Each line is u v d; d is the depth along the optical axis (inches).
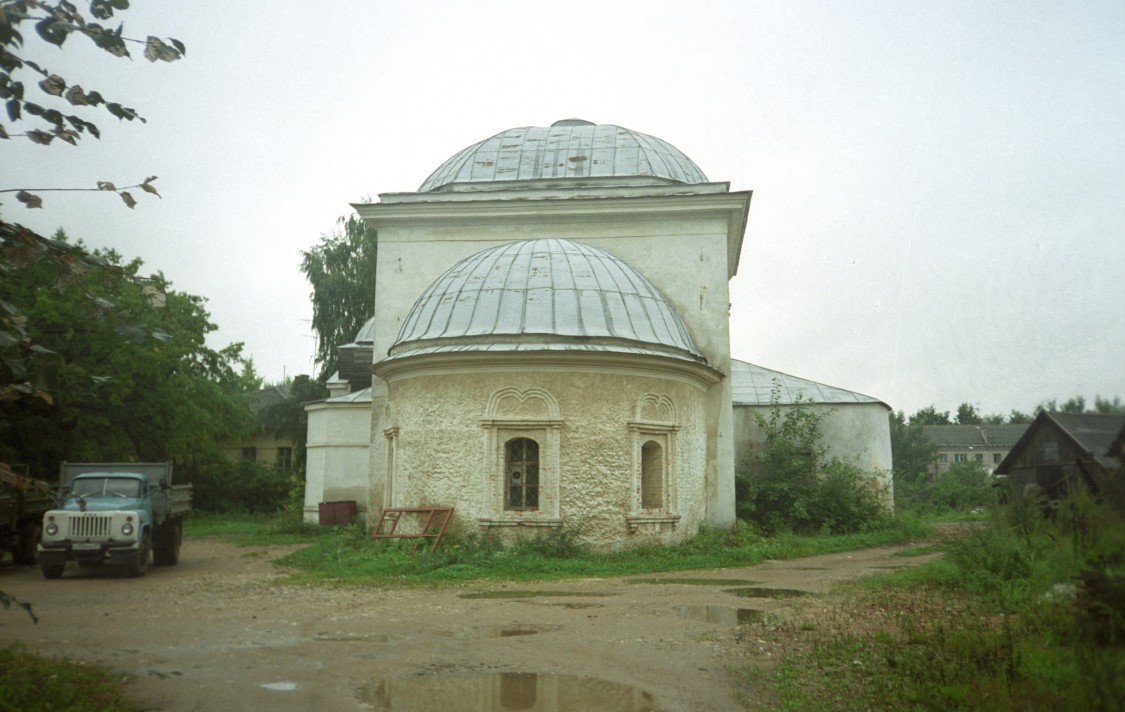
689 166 1006.4
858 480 982.4
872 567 644.7
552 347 685.3
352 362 1239.5
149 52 209.3
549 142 991.0
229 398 1662.2
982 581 438.6
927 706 248.7
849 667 300.5
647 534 695.7
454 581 559.5
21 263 212.7
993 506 470.6
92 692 268.2
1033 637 275.1
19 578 620.4
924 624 362.6
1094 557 232.2
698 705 262.8
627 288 761.6
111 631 380.5
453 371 698.8
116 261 1300.4
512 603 458.6
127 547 616.1
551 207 871.1
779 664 310.8
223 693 273.9
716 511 807.7
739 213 868.6
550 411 682.8
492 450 681.0
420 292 883.4
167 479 715.4
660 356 706.2
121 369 1205.7
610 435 688.4
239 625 393.7
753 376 1133.1
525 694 273.9
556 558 639.8
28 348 221.3
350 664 312.5
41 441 1202.0
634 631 374.6
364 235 1813.5
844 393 1085.1
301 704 261.9
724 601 463.2
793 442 1023.6
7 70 206.5
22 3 197.5
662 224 867.4
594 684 285.7
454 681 289.3
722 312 843.4
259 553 843.4
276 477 1760.6
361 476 1096.2
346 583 556.4
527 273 745.0
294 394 1770.4
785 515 941.8
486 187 944.3
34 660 308.8
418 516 700.0
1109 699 208.8
